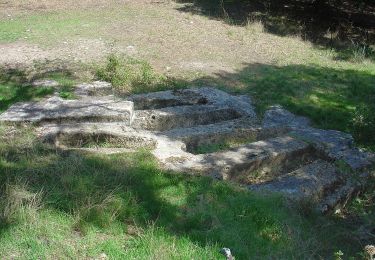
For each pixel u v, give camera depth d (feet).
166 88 27.22
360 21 48.14
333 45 39.55
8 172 16.30
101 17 41.19
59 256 12.96
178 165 18.53
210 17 43.14
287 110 25.49
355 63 34.83
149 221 14.64
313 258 14.79
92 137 20.54
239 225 15.19
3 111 22.90
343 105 26.71
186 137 20.98
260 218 15.64
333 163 20.51
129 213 14.94
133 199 15.51
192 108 24.03
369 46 40.57
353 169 20.12
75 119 21.74
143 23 39.58
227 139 21.91
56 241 13.42
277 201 16.83
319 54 36.14
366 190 19.93
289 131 22.99
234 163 18.90
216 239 14.20
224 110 24.16
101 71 28.04
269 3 50.19
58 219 14.25
